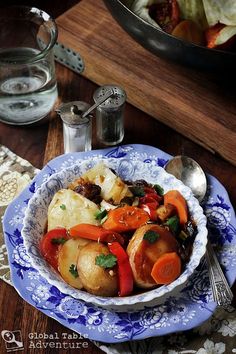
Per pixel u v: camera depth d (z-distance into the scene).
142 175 0.70
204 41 0.75
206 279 0.64
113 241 0.62
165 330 0.61
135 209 0.64
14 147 0.77
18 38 0.82
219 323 0.63
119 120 0.75
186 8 0.75
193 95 0.77
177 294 0.63
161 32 0.68
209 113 0.76
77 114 0.72
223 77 0.71
